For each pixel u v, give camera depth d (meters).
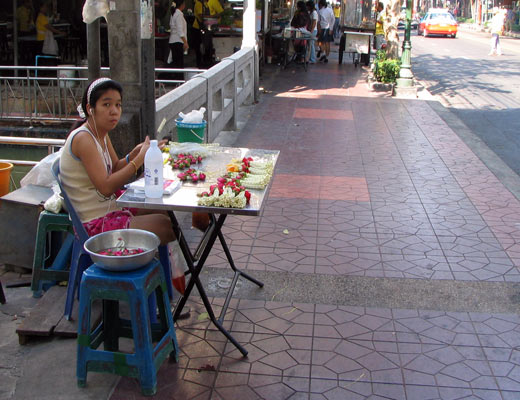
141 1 4.83
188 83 7.07
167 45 14.92
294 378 3.39
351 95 13.52
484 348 3.71
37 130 10.23
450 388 3.32
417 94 13.78
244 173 3.90
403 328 3.93
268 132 9.74
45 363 3.47
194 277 3.72
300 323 3.98
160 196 3.46
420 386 3.33
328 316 4.07
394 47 15.55
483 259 5.01
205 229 4.47
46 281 4.20
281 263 4.89
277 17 20.98
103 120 3.58
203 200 3.34
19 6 14.93
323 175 7.40
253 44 12.03
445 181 7.23
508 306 4.23
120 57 5.05
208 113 7.66
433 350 3.69
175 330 3.86
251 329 3.90
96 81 3.57
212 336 3.81
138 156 3.60
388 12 15.41
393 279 4.63
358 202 6.40
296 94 13.50
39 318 3.76
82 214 3.67
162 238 3.73
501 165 8.03
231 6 16.19
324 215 6.00
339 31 29.75
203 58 16.94
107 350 3.47
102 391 3.24
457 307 4.21
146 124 5.15
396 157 8.30
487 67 20.27
